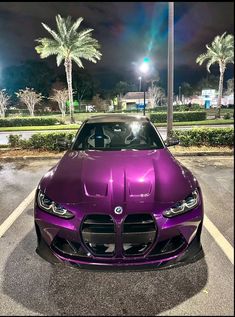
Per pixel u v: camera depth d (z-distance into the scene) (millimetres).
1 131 21578
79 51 24906
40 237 2791
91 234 2473
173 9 8602
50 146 9141
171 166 3199
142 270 2498
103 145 3959
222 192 5156
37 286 2658
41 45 24359
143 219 2486
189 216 2621
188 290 2576
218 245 3307
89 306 2412
